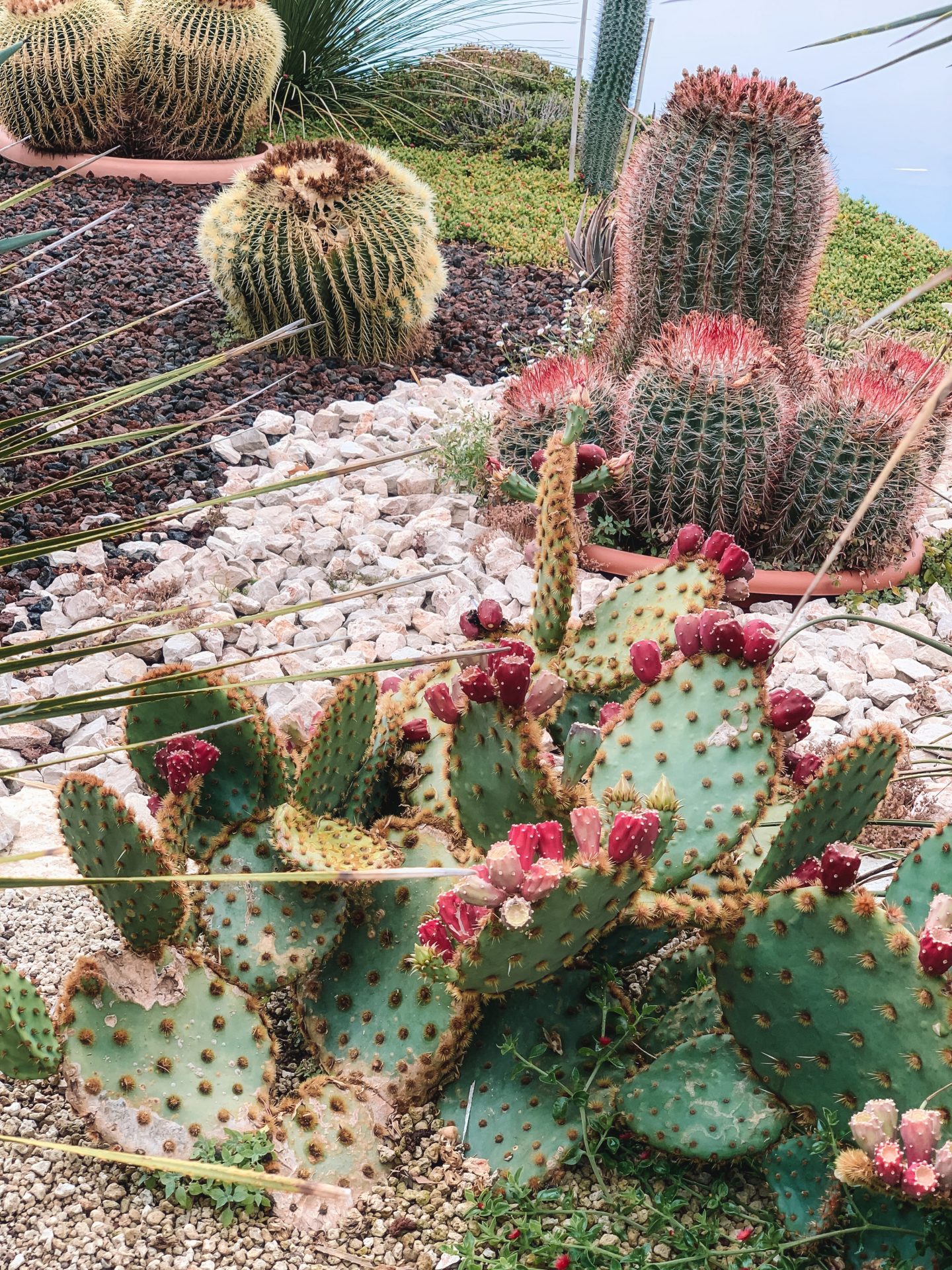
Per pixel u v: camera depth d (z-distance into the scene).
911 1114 1.41
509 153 6.70
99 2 5.20
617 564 2.97
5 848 2.21
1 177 5.13
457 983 1.59
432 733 1.94
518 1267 1.60
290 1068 1.81
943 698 2.74
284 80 6.66
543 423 3.08
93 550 2.93
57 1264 1.62
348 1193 1.12
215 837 1.79
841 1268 1.60
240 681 1.39
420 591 2.91
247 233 3.68
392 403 3.57
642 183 3.21
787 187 3.11
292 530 3.05
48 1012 1.71
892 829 2.20
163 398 3.52
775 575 2.96
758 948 1.57
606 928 1.62
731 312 3.22
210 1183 1.66
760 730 1.69
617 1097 1.68
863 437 2.88
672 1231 1.64
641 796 1.66
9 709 1.31
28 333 3.73
